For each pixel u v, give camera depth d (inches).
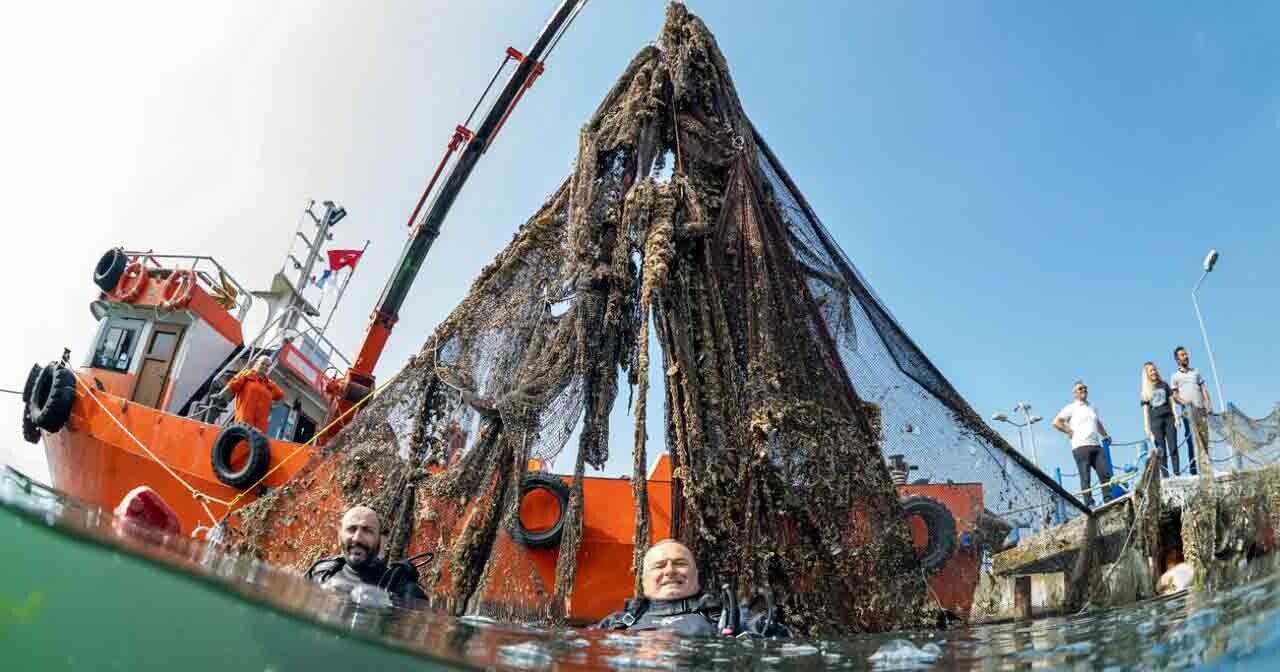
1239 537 297.6
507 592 334.3
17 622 175.8
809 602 268.1
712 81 345.7
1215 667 161.3
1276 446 308.0
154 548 180.2
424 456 316.5
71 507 190.5
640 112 335.3
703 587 274.4
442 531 302.8
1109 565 298.0
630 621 254.5
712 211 323.6
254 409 478.6
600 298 308.7
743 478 282.7
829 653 203.8
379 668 195.6
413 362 332.2
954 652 200.4
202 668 191.3
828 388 299.3
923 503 291.7
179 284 550.0
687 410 292.5
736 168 327.9
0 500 156.9
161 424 459.5
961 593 280.4
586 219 319.0
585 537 401.7
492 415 309.1
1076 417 476.7
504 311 328.8
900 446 300.5
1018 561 287.3
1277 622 171.9
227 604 180.9
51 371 501.0
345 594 245.1
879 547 275.7
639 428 284.0
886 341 318.7
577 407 297.9
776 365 292.7
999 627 250.1
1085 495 455.5
